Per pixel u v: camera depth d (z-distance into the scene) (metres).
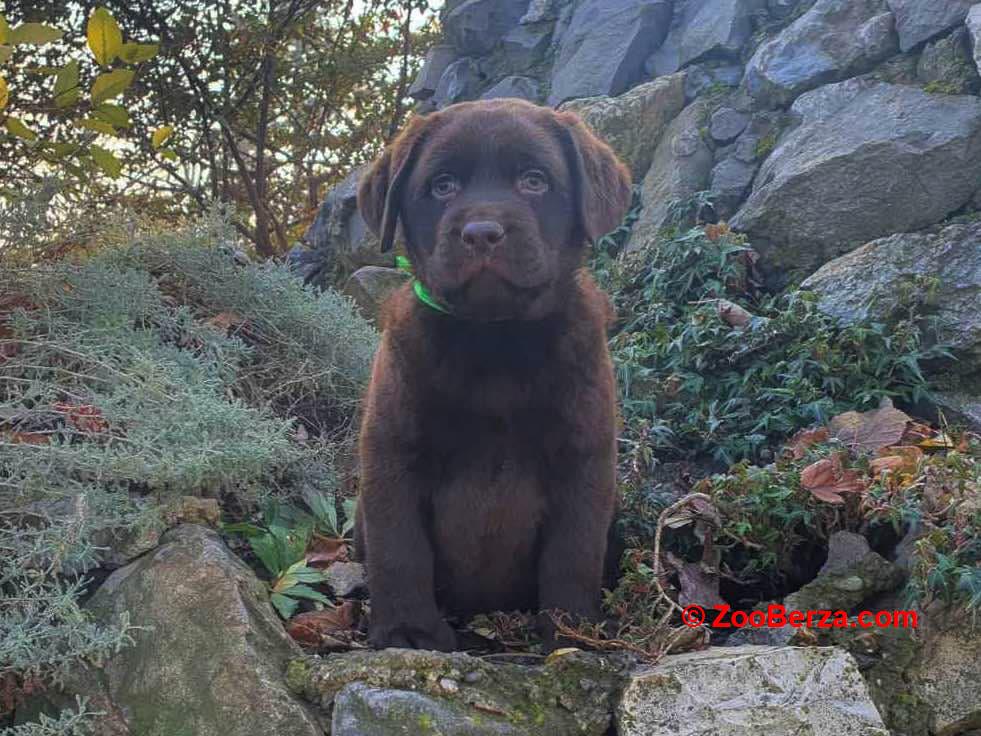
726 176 1.09
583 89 1.31
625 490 0.72
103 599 0.57
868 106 1.02
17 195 0.77
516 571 0.64
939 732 0.55
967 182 0.95
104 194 1.33
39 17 1.51
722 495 0.66
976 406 0.83
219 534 0.64
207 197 1.73
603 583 0.68
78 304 0.78
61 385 0.72
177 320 0.83
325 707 0.52
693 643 0.57
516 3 1.50
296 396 0.91
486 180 0.58
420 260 0.60
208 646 0.53
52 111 0.99
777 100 1.12
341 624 0.64
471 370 0.58
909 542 0.63
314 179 1.85
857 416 0.79
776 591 0.68
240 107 1.75
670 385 0.90
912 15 1.06
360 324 0.97
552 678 0.52
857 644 0.57
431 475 0.60
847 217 0.97
